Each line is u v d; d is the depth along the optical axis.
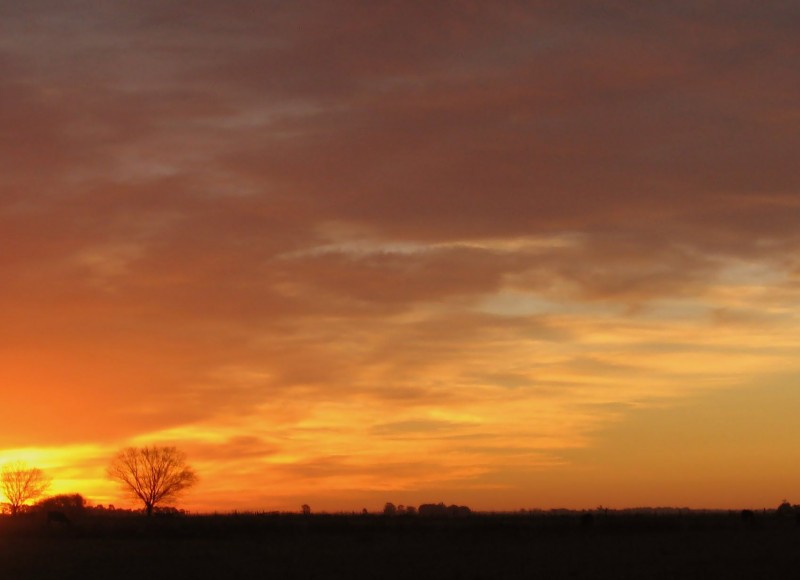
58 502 142.25
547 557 58.62
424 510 183.88
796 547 65.50
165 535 86.00
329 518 115.62
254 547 69.38
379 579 46.38
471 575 47.91
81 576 48.69
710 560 55.97
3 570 51.94
